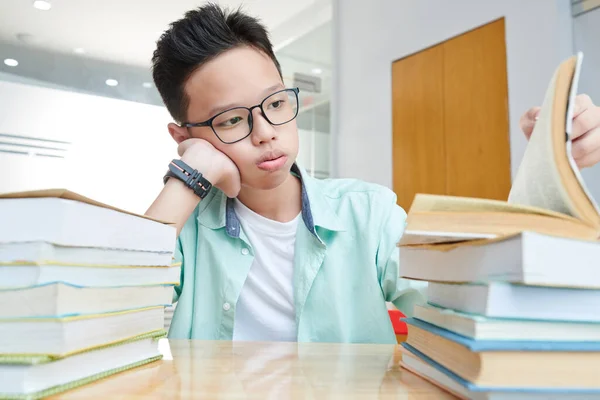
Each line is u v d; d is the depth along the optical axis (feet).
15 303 1.18
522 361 1.09
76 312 1.24
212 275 3.24
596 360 1.11
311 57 12.34
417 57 11.07
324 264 3.17
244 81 2.50
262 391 1.24
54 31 7.75
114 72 7.99
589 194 1.21
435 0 10.67
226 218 3.26
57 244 1.19
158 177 7.64
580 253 1.13
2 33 7.48
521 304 1.15
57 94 7.27
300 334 3.09
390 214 3.34
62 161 7.18
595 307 1.19
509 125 9.07
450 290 1.38
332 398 1.19
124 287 1.46
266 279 3.30
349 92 12.87
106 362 1.41
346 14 13.10
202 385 1.30
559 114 1.24
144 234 1.55
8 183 6.90
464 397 1.17
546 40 8.50
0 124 6.93
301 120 12.23
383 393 1.25
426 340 1.43
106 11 8.08
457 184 9.98
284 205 3.26
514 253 1.11
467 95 9.88
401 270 1.76
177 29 2.67
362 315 3.13
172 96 2.80
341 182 3.68
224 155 2.68
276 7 11.23
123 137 7.48
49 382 1.17
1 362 1.11
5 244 1.20
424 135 10.78
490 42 9.50
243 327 3.29
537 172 1.33
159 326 1.70
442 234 1.22
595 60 7.97
